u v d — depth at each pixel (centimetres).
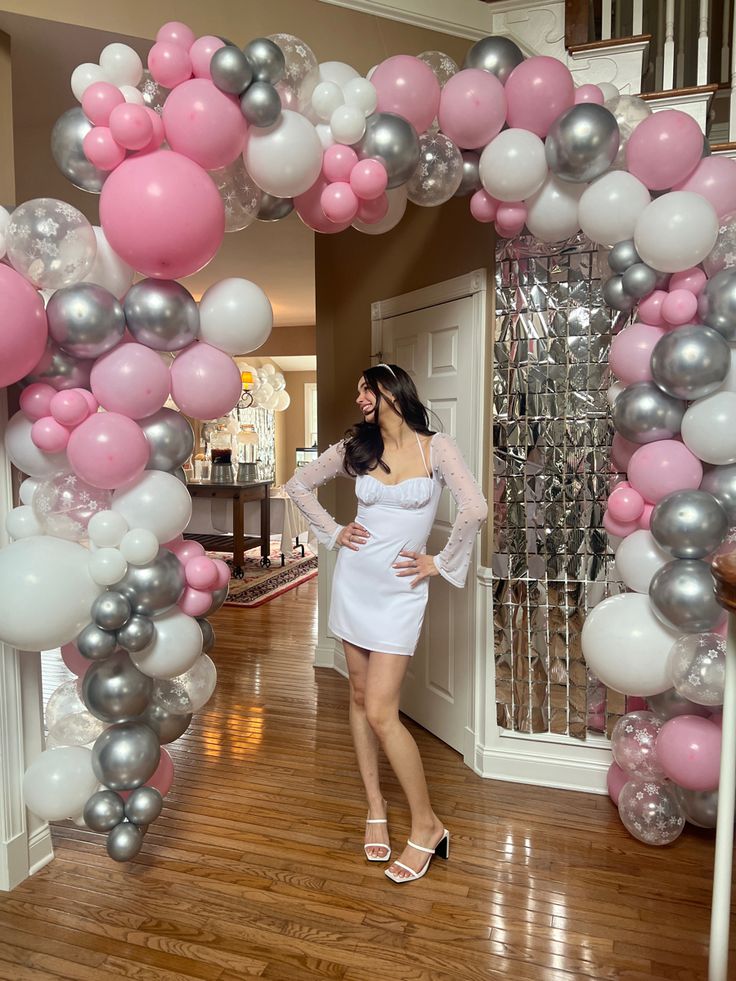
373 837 204
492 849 208
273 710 317
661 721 196
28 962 162
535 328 231
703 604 161
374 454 199
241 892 187
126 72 149
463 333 258
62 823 225
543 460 233
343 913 179
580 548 233
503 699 246
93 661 166
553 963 162
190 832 217
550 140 166
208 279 591
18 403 187
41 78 216
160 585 158
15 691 189
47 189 338
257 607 502
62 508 158
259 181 159
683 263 165
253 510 649
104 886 190
